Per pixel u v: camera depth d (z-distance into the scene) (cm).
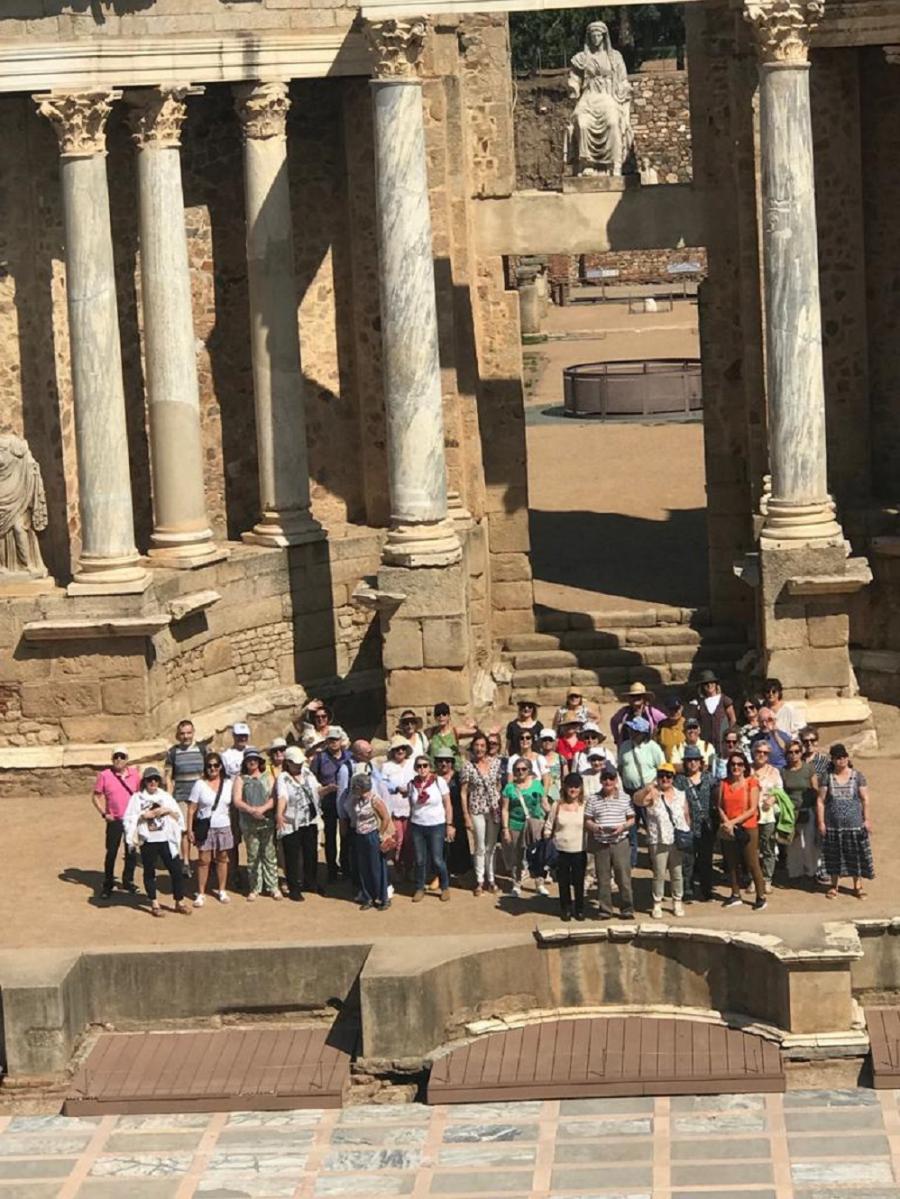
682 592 3906
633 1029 2808
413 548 3419
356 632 3694
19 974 2795
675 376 5769
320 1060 2775
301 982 2842
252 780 3014
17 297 3497
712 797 2920
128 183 3575
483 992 2828
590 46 4372
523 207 3703
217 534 3700
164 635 3447
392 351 3412
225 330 3672
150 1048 2819
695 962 2830
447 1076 2723
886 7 3484
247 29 3481
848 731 3381
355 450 3731
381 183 3394
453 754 3111
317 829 3052
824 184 3609
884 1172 2519
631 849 2908
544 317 7919
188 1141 2661
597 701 3647
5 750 3428
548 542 4331
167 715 3459
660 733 3109
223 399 3681
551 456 5253
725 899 2952
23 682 3416
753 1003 2800
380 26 3344
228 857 3053
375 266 3653
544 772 3017
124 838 3034
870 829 3117
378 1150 2617
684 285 8612
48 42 3391
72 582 3434
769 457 3450
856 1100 2680
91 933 2942
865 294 3641
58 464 3519
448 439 3647
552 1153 2591
